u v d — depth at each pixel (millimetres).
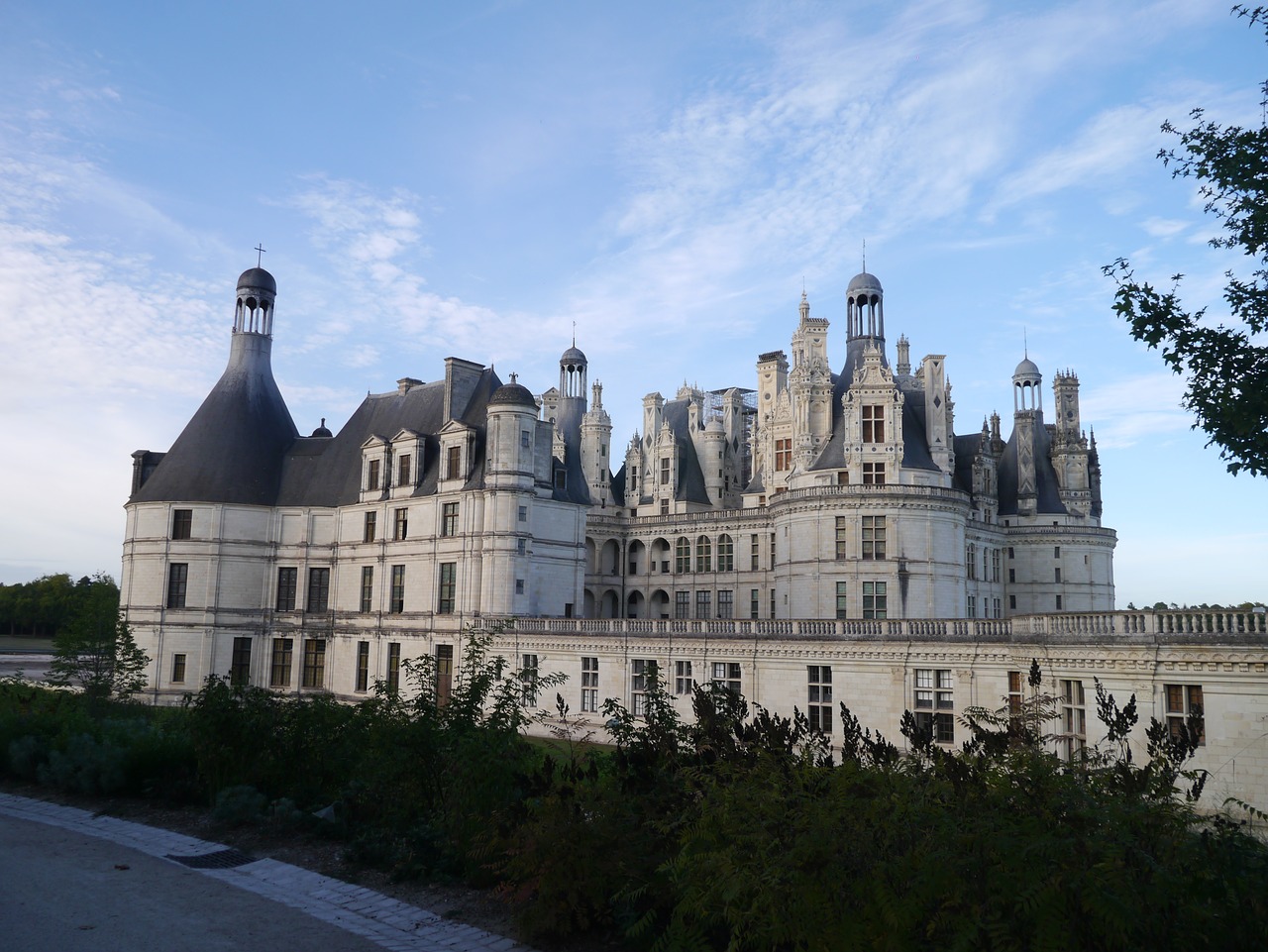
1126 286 20609
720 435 97688
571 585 65875
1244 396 19141
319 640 70875
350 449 74000
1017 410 94125
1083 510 90438
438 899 18594
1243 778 29641
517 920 16844
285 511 72562
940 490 63656
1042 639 36906
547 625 58125
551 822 16812
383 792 23281
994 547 87500
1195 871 12227
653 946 14320
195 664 68812
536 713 57000
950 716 41750
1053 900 11531
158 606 69000
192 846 22469
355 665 68125
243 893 18922
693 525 89688
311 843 22469
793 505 66188
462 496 63219
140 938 16219
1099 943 11742
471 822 19672
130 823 24781
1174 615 32062
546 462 65000
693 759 18969
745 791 14266
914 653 43031
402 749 22969
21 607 164500
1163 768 14273
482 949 15992
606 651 54844
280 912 17734
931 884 11992
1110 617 34062
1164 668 31859
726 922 14773
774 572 79062
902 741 42625
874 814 13031
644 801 17578
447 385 68375
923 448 66750
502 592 60719
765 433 89625
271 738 26312
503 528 61062
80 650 46781
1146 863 11898
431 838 20609
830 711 45625
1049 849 11836
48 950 15562
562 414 106375
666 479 95062
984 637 40562
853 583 62969
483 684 24078
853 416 65688
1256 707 29719
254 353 76312
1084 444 92125
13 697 37406
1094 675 34125
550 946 16172
